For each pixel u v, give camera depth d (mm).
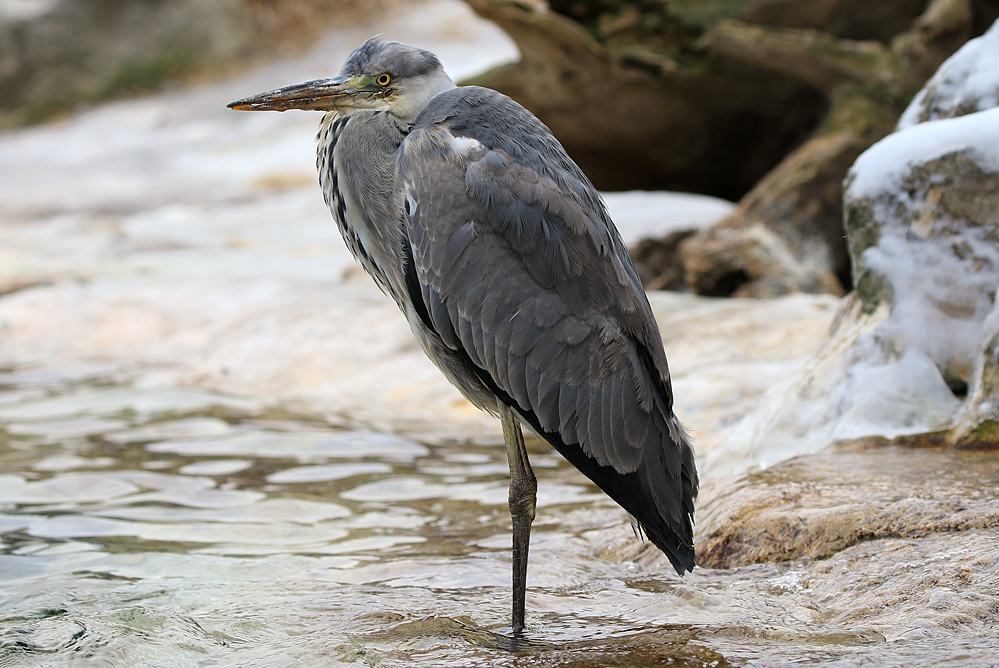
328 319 17672
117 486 11078
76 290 20938
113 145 48188
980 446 8727
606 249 7184
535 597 7449
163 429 13656
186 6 55875
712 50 20109
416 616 7082
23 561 8625
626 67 20469
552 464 12219
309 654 6316
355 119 8047
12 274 23609
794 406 10219
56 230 33594
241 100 8008
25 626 6820
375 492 10930
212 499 10633
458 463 12180
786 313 15625
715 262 18859
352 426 13820
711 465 10711
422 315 7723
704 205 35156
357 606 7312
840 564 7086
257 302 19359
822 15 20438
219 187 40125
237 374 16688
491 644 6355
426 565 8336
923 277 9539
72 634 6652
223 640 6684
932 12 18922
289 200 38344
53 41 54219
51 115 54312
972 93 10523
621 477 7008
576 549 8719
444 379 15477
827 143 19234
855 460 8703
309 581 8008
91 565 8523
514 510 7098
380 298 19031
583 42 19797
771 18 20422
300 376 16312
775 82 20609
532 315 7039
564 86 21000
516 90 21344
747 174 22750
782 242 18969
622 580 7805
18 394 15805
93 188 40938
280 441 13047
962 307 9391
